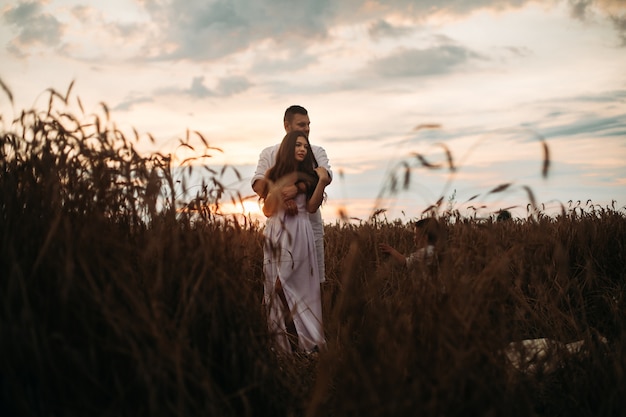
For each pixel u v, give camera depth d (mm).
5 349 1912
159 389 2029
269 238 3047
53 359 1985
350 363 2107
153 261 2336
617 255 5113
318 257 4727
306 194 4508
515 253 2484
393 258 2549
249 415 2115
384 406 1896
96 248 2170
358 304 2303
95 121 2395
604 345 2883
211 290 2404
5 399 1933
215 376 2326
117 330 1945
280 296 4324
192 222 2604
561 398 2559
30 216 2248
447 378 1962
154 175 2408
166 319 2154
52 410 1920
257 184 4586
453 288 2191
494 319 2430
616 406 2436
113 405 1929
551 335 3053
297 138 4461
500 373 2221
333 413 2305
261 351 2555
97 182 2365
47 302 2029
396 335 2199
